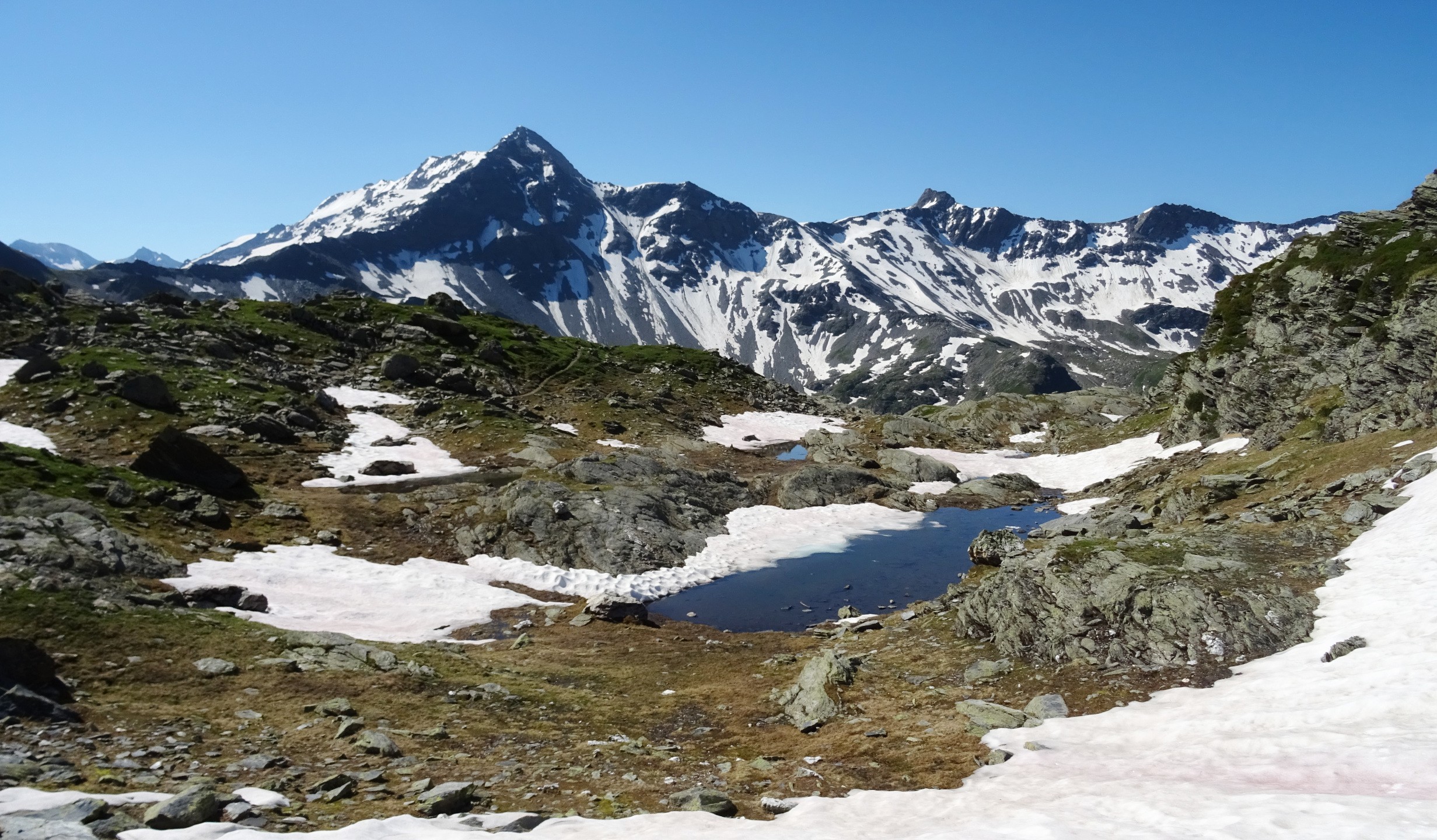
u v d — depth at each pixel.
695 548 58.53
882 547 61.09
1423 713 19.16
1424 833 12.80
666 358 151.50
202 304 121.44
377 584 44.69
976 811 16.72
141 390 72.81
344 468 71.19
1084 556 33.06
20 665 21.77
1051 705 24.95
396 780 19.20
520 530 55.59
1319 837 12.99
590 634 40.19
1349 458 46.38
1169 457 77.69
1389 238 71.69
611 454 77.75
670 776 21.25
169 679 24.97
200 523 48.50
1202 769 18.30
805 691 28.47
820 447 97.81
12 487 41.78
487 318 153.88
